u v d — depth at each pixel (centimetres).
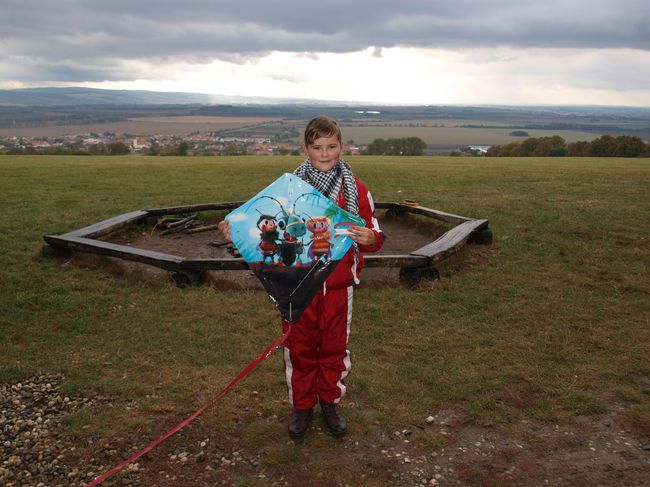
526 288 666
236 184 1703
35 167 2311
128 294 637
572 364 467
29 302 605
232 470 328
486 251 838
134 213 1019
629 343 509
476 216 1131
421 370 452
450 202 1323
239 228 327
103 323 552
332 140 329
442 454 344
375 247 336
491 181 1803
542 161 3288
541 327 549
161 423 374
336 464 334
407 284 675
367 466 333
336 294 335
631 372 452
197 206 1091
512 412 392
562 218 1077
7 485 310
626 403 406
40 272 711
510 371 451
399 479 321
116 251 698
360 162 2922
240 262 648
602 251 831
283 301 326
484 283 685
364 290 654
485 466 333
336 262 325
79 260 754
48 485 311
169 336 520
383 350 493
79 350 489
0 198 1372
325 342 343
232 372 448
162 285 661
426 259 663
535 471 328
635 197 1387
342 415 371
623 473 326
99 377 436
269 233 325
